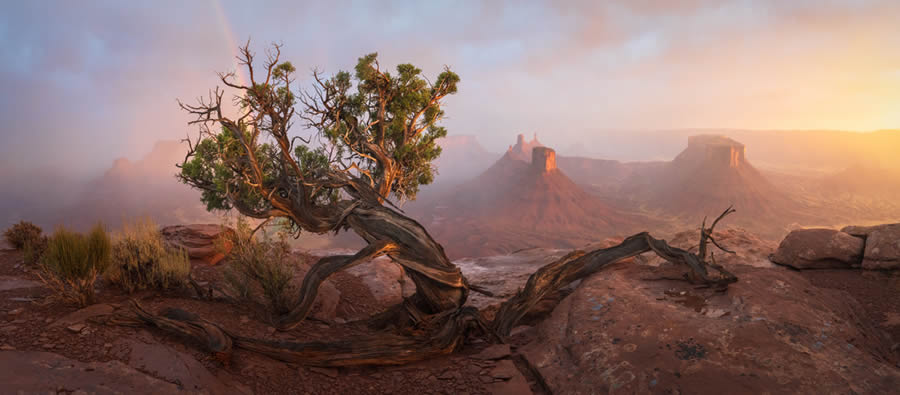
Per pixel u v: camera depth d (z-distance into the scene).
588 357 5.35
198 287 6.78
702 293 6.52
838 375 4.33
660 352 4.99
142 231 7.03
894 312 6.47
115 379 4.00
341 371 5.48
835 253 8.17
